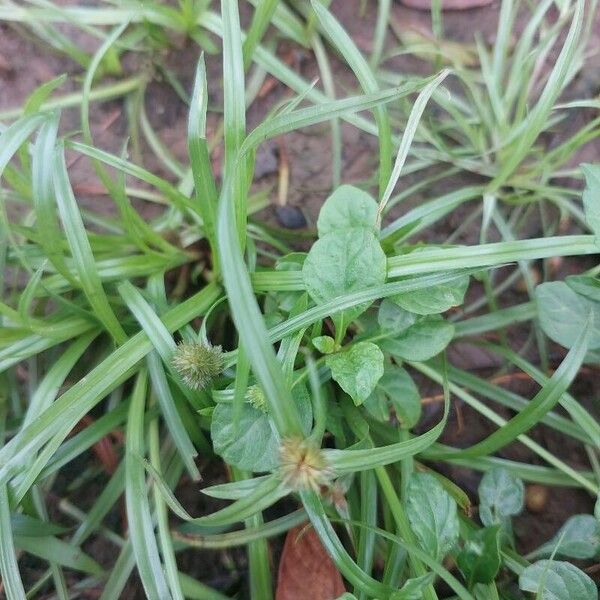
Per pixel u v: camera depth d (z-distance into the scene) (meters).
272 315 0.14
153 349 0.13
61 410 0.12
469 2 0.19
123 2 0.17
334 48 0.18
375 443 0.15
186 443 0.13
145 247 0.15
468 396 0.15
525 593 0.14
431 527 0.12
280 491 0.10
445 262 0.13
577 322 0.14
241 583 0.15
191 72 0.18
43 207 0.12
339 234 0.13
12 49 0.18
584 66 0.18
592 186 0.13
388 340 0.13
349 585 0.14
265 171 0.18
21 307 0.13
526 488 0.16
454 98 0.18
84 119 0.14
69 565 0.14
